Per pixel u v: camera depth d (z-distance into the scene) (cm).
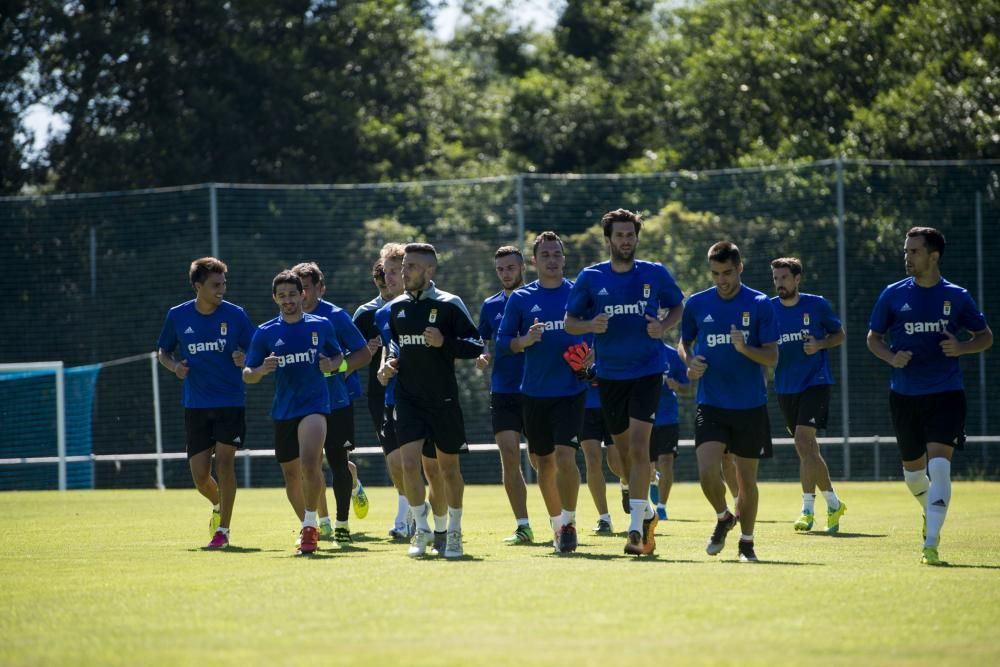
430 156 13500
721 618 2064
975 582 2489
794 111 11588
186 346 3703
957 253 8106
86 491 7694
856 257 8075
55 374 8725
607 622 2027
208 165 11656
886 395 7931
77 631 2023
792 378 4172
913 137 9619
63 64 11675
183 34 12338
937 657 1761
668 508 5425
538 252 3491
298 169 12194
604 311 3206
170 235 8712
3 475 8625
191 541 3822
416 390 3156
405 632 1950
